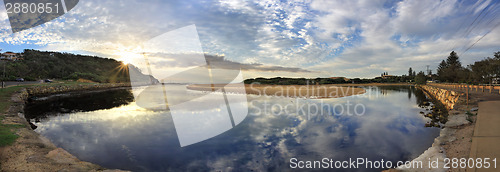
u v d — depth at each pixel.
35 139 6.75
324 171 5.04
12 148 5.59
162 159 5.80
